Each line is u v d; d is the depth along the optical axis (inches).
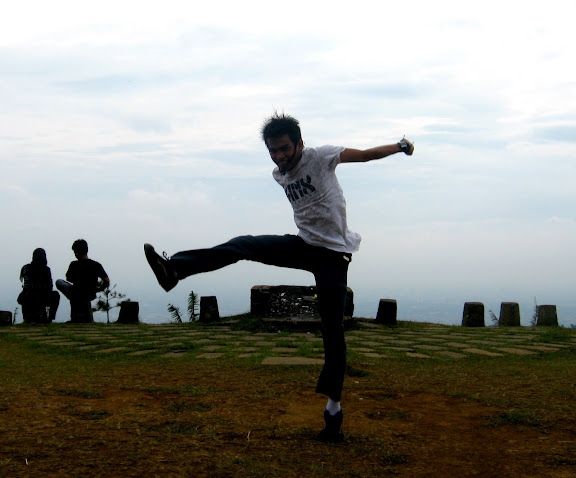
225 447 134.0
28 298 470.9
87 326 448.1
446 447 140.3
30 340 352.2
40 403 171.8
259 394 197.0
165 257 124.7
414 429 157.4
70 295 481.7
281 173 146.3
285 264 143.9
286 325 418.6
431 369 260.2
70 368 249.9
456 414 175.8
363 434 150.8
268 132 136.3
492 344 351.3
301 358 275.7
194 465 120.1
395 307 481.4
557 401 190.9
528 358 299.6
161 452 127.8
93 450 127.2
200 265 127.7
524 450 136.8
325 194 138.5
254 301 453.1
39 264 475.2
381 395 203.5
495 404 187.8
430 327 464.8
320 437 144.3
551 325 494.6
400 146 137.5
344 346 145.6
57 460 119.5
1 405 166.4
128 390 199.8
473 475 120.5
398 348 326.6
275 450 133.7
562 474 119.5
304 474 118.3
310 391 204.8
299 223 143.9
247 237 138.3
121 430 144.3
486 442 144.6
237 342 345.4
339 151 137.6
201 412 168.2
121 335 381.4
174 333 398.6
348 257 144.2
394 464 127.5
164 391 197.9
